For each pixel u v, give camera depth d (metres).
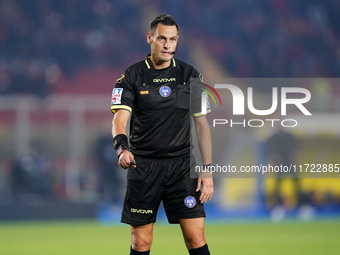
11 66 63.69
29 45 68.19
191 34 75.31
